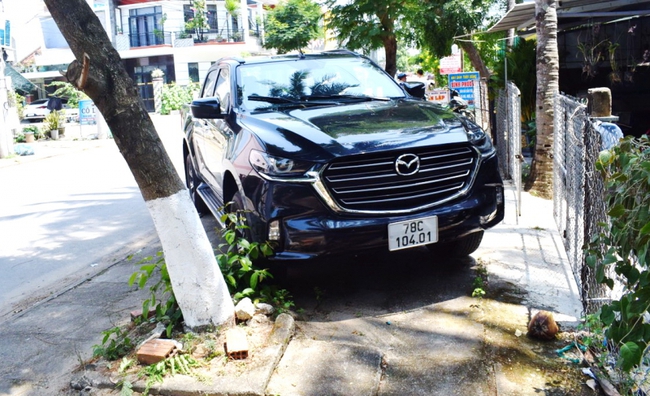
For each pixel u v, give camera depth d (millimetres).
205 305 4012
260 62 6227
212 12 44688
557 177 6172
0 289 5996
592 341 3693
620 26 9797
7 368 4109
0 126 16875
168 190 3928
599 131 3699
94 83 3637
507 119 8914
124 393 3518
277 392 3473
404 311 4500
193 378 3578
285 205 4309
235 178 4848
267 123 4828
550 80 7727
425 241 4480
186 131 7832
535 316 3967
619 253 3039
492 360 3705
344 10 9836
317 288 4895
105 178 12445
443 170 4578
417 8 9891
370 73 6250
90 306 5105
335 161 4266
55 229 8219
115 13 44656
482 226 4758
